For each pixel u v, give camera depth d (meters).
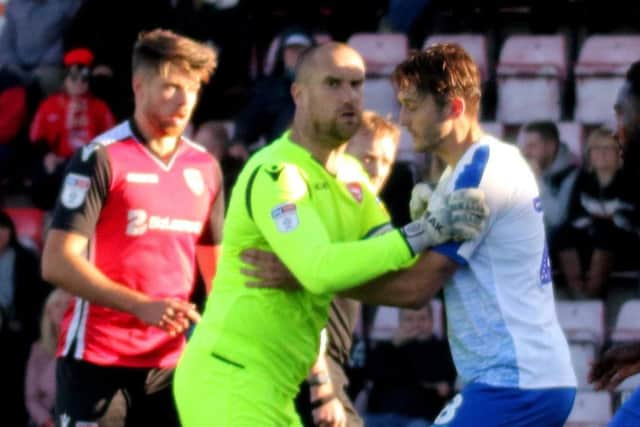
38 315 32.66
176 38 20.66
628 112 18.83
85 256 20.45
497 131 34.12
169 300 19.86
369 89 35.09
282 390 18.11
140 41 20.69
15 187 35.00
